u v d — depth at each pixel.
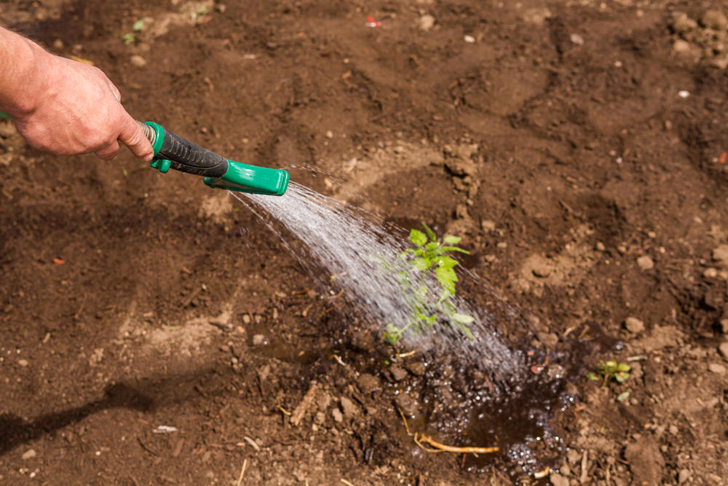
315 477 1.38
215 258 1.64
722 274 1.56
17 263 1.63
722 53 2.01
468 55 2.09
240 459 1.39
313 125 1.85
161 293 1.59
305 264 1.63
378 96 1.94
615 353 1.50
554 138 1.82
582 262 1.62
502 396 1.47
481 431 1.43
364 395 1.47
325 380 1.48
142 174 1.76
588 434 1.41
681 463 1.36
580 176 1.74
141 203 1.72
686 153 1.76
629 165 1.75
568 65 2.03
